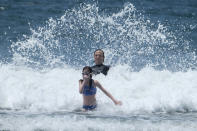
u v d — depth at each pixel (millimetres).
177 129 26531
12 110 30906
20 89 33719
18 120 27734
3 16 74250
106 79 35688
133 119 28422
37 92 33406
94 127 26656
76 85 34688
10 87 33969
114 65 43312
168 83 35094
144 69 38375
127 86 34344
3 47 53719
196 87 34312
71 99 32500
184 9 82750
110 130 26312
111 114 29969
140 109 31156
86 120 27828
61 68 42219
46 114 29547
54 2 85312
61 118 28203
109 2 83562
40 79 35781
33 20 71500
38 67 42219
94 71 33406
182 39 60188
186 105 31828
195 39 60781
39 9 80000
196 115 30109
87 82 31062
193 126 27109
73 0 85625
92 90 31141
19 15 75188
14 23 69500
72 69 40219
